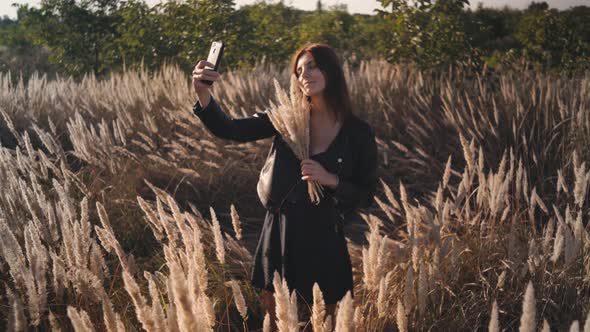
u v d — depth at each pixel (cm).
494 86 890
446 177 354
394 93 802
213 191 579
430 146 666
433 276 290
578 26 1148
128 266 272
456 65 922
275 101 786
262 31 1300
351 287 280
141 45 1229
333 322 281
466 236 381
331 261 271
